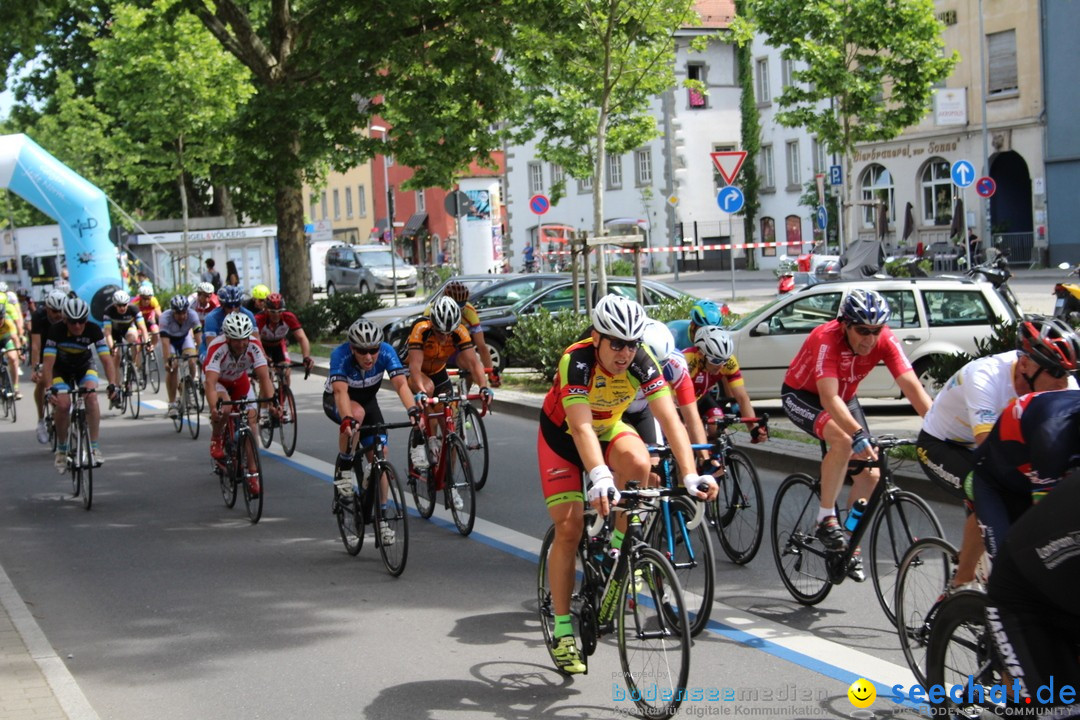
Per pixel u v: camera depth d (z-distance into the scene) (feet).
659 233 164.55
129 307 53.11
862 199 140.87
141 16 105.50
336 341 82.89
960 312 42.06
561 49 59.16
